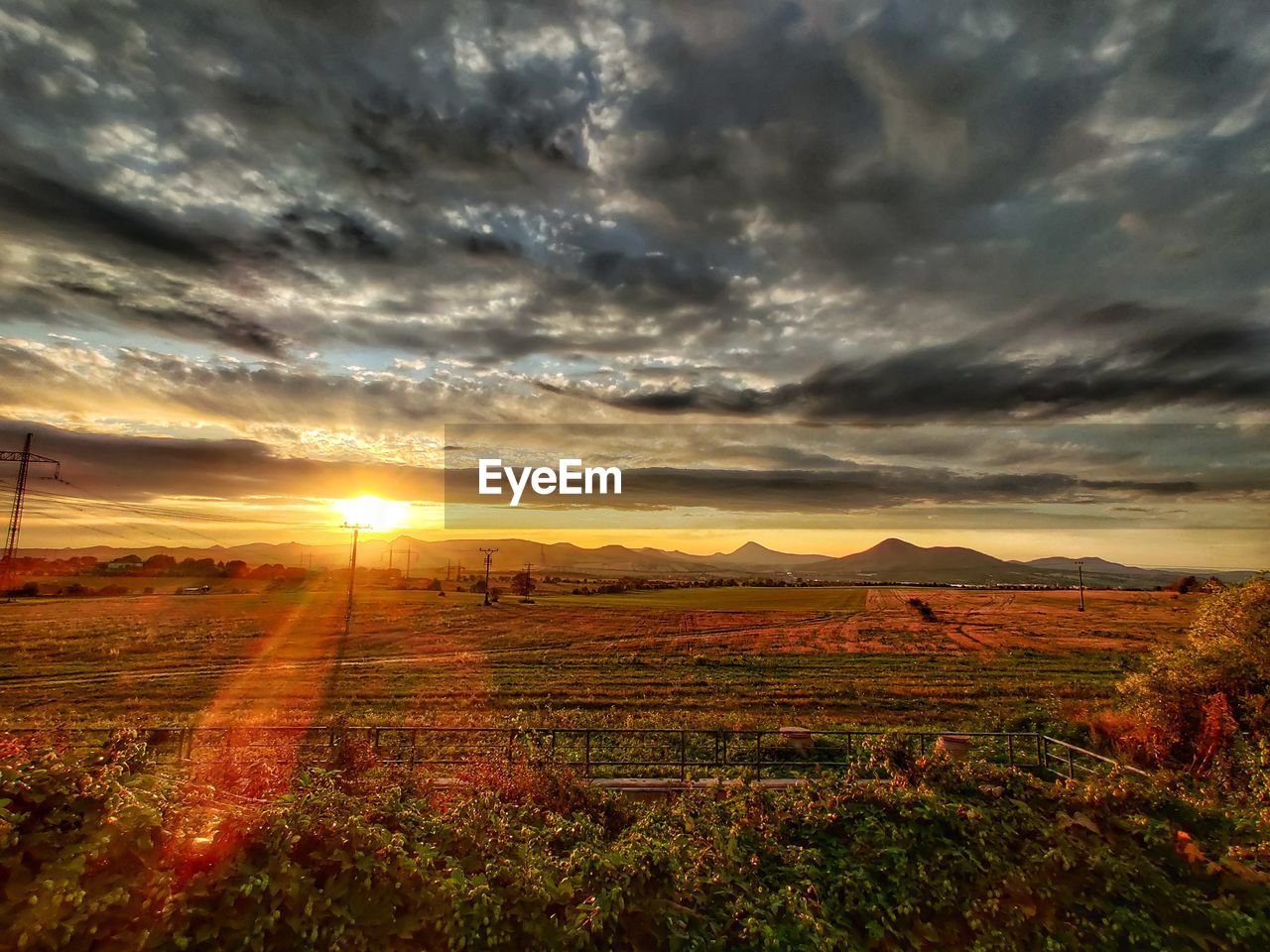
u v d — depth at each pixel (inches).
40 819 136.2
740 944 162.1
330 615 3250.5
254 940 131.8
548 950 149.7
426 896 150.7
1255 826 201.8
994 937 167.5
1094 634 2733.8
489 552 4416.8
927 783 216.2
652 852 178.4
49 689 1446.9
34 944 119.9
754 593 5418.3
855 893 176.6
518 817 215.0
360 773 323.0
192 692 1409.9
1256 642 556.4
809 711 1228.5
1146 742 591.8
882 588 6378.0
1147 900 173.2
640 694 1401.3
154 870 135.6
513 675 1660.9
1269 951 161.6
